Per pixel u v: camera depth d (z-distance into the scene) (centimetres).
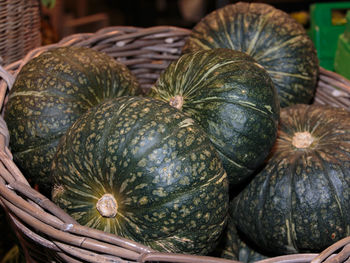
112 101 33
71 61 40
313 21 69
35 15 57
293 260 28
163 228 30
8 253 53
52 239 29
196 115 36
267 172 39
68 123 38
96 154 31
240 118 35
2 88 42
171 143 30
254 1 60
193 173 30
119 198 30
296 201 37
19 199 30
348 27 60
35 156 38
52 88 39
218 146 35
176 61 40
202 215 30
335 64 63
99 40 52
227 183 33
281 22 48
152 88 40
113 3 152
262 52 47
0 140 36
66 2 141
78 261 29
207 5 107
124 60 55
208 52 39
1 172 33
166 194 29
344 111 44
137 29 54
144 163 29
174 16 140
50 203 30
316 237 37
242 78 36
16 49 54
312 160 38
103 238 28
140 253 27
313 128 42
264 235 39
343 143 39
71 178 32
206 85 36
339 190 37
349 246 29
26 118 38
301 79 48
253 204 39
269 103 36
